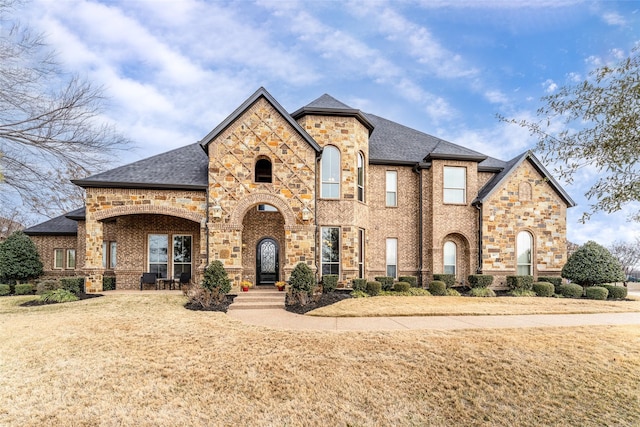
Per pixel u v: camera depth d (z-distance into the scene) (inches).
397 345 310.0
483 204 720.3
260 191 604.4
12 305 517.7
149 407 213.5
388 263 737.0
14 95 408.5
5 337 334.6
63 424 195.2
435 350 297.7
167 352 296.4
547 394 234.7
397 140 818.8
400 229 738.2
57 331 354.6
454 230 725.9
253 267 677.9
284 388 237.6
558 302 555.5
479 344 312.5
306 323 399.9
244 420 203.5
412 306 492.1
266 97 609.3
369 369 263.3
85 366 267.4
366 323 399.9
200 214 619.8
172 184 610.9
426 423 204.7
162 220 699.4
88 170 464.4
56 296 540.1
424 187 740.0
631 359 284.2
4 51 400.2
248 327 374.3
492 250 718.5
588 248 665.6
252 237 682.8
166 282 682.2
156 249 698.2
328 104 661.9
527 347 306.2
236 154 605.6
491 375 256.1
